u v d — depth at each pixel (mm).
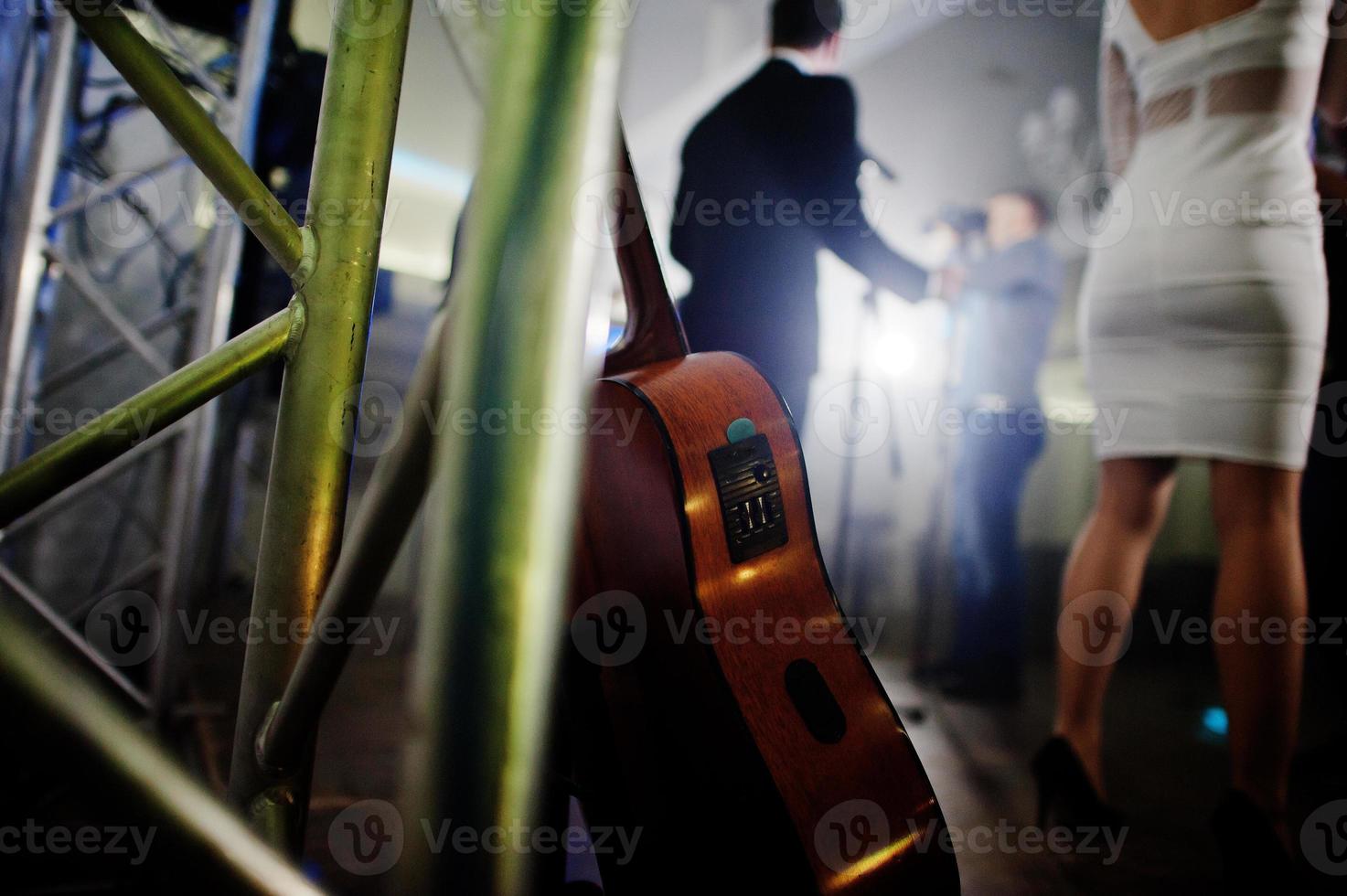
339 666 424
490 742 190
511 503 191
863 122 5246
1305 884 965
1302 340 1037
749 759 611
